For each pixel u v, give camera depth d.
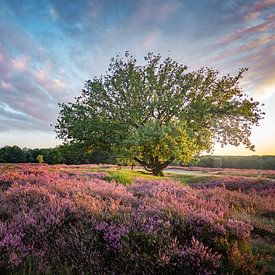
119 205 6.64
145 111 29.52
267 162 75.62
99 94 31.00
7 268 3.73
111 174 15.48
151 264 4.18
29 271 3.64
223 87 31.98
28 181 10.73
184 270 4.21
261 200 10.30
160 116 30.73
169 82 32.03
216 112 29.83
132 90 30.16
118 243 4.41
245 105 29.55
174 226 5.36
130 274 4.04
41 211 5.60
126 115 29.94
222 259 4.63
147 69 31.55
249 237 5.64
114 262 4.26
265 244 5.57
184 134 26.34
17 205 6.58
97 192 8.18
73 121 30.22
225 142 30.70
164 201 7.72
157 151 28.31
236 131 30.33
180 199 8.29
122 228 4.82
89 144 30.45
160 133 25.41
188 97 31.48
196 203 7.85
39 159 69.25
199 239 5.22
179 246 4.64
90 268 4.05
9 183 10.74
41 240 4.72
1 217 6.03
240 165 78.69
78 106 31.36
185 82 31.72
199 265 4.20
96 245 4.54
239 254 4.53
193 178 24.03
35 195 7.32
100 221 5.21
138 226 5.00
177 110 29.89
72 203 6.12
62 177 13.06
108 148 30.62
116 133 27.89
